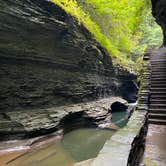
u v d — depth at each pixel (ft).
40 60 55.88
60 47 63.82
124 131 17.16
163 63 40.16
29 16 52.54
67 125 57.98
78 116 63.41
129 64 122.01
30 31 52.95
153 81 34.42
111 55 103.96
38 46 55.77
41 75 55.77
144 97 30.96
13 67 47.80
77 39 71.51
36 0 54.80
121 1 68.69
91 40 82.64
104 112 73.26
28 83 51.31
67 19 65.62
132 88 126.21
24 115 46.24
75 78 70.54
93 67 82.79
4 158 33.06
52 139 45.96
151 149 17.22
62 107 60.39
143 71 39.32
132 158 13.87
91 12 102.78
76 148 42.57
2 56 45.19
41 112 51.42
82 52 74.23
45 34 57.47
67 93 64.95
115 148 12.95
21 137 40.65
